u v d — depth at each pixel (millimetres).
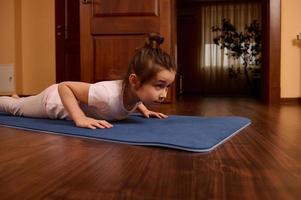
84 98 1349
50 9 3779
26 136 1108
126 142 960
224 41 7148
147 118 1588
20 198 515
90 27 2875
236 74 7125
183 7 7156
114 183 587
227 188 561
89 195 526
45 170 675
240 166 713
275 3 3059
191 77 7223
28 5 3791
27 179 612
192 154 834
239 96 5570
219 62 7180
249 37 7051
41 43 3816
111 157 796
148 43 1302
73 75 3793
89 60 2885
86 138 1056
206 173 656
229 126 1309
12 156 802
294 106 2764
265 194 533
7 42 3750
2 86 3771
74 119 1293
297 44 3105
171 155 823
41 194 532
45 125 1316
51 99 1515
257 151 876
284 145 966
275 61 3088
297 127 1376
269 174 649
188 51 7199
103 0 2840
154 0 2787
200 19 7164
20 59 3807
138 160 766
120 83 1367
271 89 3117
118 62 2852
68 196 522
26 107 1629
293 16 3098
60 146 931
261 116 1882
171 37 2838
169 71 1229
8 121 1460
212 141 956
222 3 7105
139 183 587
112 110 1368
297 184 584
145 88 1254
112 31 2846
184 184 582
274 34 3074
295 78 3125
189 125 1315
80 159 773
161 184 582
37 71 3846
